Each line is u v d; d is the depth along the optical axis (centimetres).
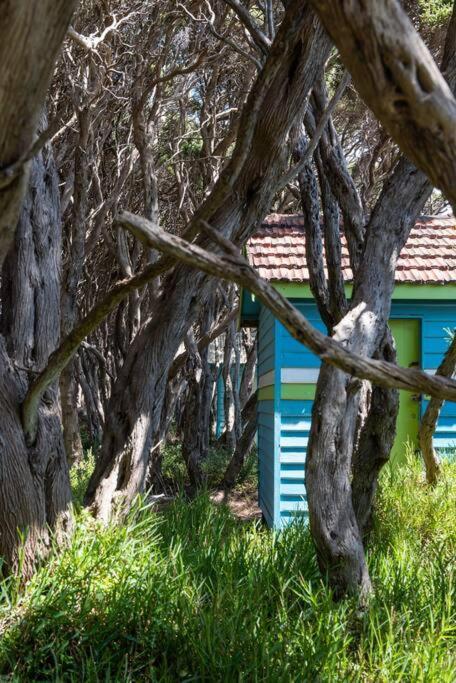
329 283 554
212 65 1112
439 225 966
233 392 1503
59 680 329
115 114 1075
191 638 366
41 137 152
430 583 463
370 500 513
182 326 534
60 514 439
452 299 859
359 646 384
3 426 406
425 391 153
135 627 379
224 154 1142
